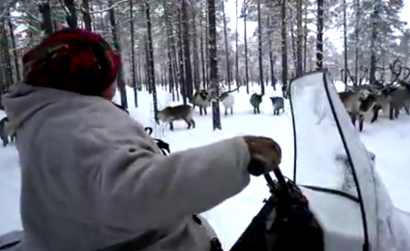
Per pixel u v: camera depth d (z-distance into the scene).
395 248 1.26
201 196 0.93
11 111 1.12
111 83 1.22
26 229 1.10
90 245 1.04
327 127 1.45
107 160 0.96
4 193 6.78
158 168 0.93
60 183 1.01
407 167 8.22
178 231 1.17
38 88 1.12
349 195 1.41
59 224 1.06
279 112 19.94
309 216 1.30
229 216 5.20
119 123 1.06
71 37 1.15
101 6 21.75
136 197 0.91
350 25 31.67
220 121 16.92
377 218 1.26
